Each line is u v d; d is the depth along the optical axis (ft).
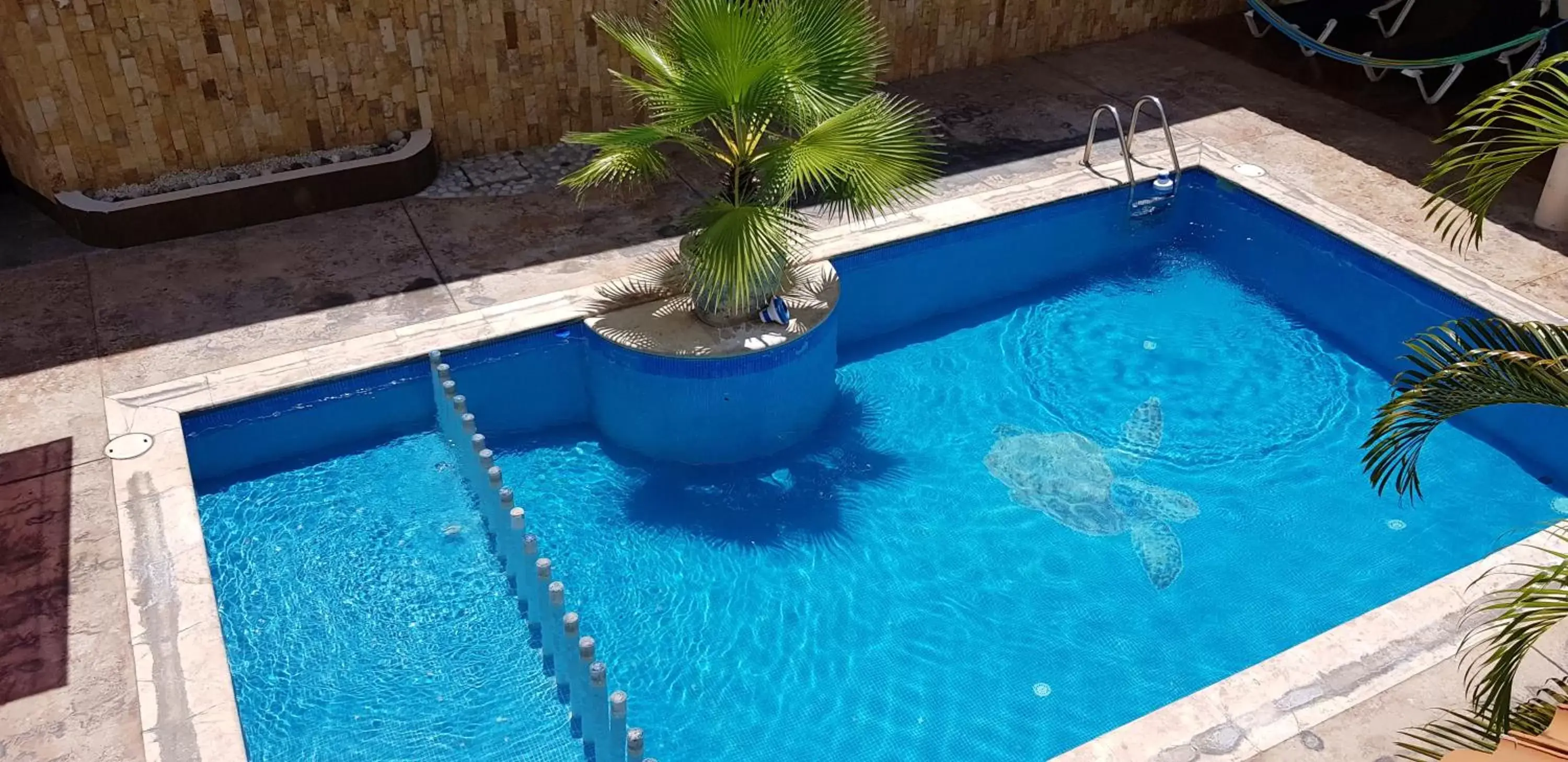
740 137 18.76
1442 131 27.50
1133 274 24.88
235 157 23.77
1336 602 17.26
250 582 16.74
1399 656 14.43
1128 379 21.86
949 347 22.67
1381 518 18.80
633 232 23.06
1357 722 13.57
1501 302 21.26
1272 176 25.63
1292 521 18.72
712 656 16.19
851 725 15.29
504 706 15.14
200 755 12.97
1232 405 21.26
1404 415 11.60
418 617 16.35
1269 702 13.84
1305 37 29.53
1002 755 14.96
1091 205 25.17
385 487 18.60
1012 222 24.32
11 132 22.15
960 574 17.63
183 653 14.20
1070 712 15.55
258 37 22.74
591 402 20.77
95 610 14.74
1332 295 23.65
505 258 22.12
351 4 23.13
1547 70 10.60
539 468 19.38
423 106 24.86
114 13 21.38
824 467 19.66
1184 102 28.91
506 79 25.31
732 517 18.54
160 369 19.02
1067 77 30.04
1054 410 21.09
